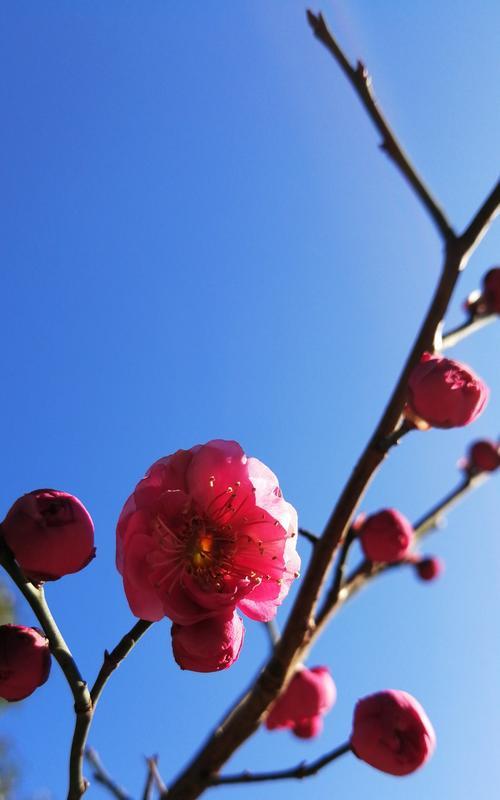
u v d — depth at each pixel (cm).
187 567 17
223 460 18
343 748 19
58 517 17
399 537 23
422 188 19
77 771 17
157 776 21
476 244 19
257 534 18
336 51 20
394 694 19
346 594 23
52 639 17
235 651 17
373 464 18
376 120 20
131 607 17
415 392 18
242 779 18
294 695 23
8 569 17
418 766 19
